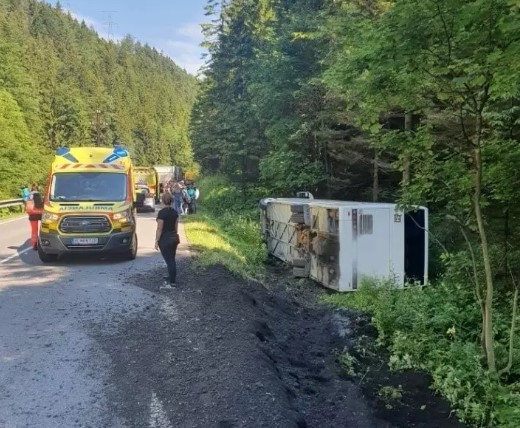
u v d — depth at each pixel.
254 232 23.81
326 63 19.77
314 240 15.96
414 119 17.89
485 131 7.80
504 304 9.47
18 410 5.68
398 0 5.71
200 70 46.34
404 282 14.08
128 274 12.74
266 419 5.68
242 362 7.05
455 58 5.94
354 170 23.48
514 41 5.39
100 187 14.89
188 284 11.58
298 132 23.69
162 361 7.07
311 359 9.48
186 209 32.00
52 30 171.50
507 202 8.08
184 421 5.50
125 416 5.59
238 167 38.75
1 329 8.40
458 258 10.70
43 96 88.75
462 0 5.40
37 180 56.72
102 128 108.38
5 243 19.16
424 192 8.09
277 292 14.26
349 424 6.88
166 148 142.25
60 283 11.73
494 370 7.19
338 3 21.09
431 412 7.24
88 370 6.79
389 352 9.77
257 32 39.47
